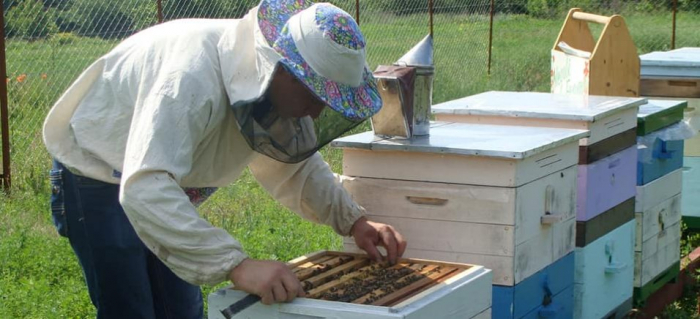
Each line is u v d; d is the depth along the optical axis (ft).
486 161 9.59
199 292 10.23
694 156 18.97
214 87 7.68
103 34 26.99
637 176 13.98
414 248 10.14
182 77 7.53
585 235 11.82
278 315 7.55
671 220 15.46
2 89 22.29
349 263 9.11
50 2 26.00
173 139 7.38
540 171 10.07
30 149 23.99
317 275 8.61
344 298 7.72
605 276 12.62
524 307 9.99
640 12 64.44
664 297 15.71
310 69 7.44
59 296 14.56
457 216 9.83
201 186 8.67
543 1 60.29
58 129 8.74
